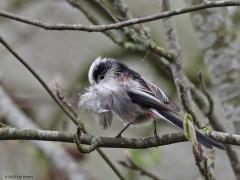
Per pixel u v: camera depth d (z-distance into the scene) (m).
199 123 7.75
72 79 15.85
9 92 14.59
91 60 16.03
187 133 6.91
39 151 12.63
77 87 13.27
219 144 7.43
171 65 9.30
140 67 15.26
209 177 7.17
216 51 11.25
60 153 12.59
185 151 15.52
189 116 6.93
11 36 16.23
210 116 9.55
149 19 7.57
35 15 16.50
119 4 9.52
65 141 7.54
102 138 7.71
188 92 9.19
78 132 7.42
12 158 13.22
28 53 16.34
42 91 15.55
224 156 15.18
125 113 8.83
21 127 13.20
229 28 11.30
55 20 16.58
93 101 8.84
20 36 16.22
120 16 9.52
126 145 7.76
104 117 9.06
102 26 7.57
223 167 15.05
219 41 11.24
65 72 16.02
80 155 13.05
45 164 12.51
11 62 15.86
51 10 16.64
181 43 15.93
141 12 16.02
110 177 14.64
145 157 10.90
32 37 16.47
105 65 9.14
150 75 15.19
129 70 9.19
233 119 10.89
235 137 7.54
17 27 16.25
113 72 9.06
